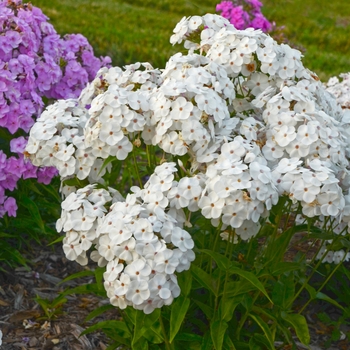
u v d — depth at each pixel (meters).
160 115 1.38
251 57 1.50
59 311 1.70
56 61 1.94
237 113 1.55
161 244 1.29
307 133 1.38
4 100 1.73
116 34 4.28
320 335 1.70
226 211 1.29
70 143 1.53
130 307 1.45
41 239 1.96
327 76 3.90
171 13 5.46
